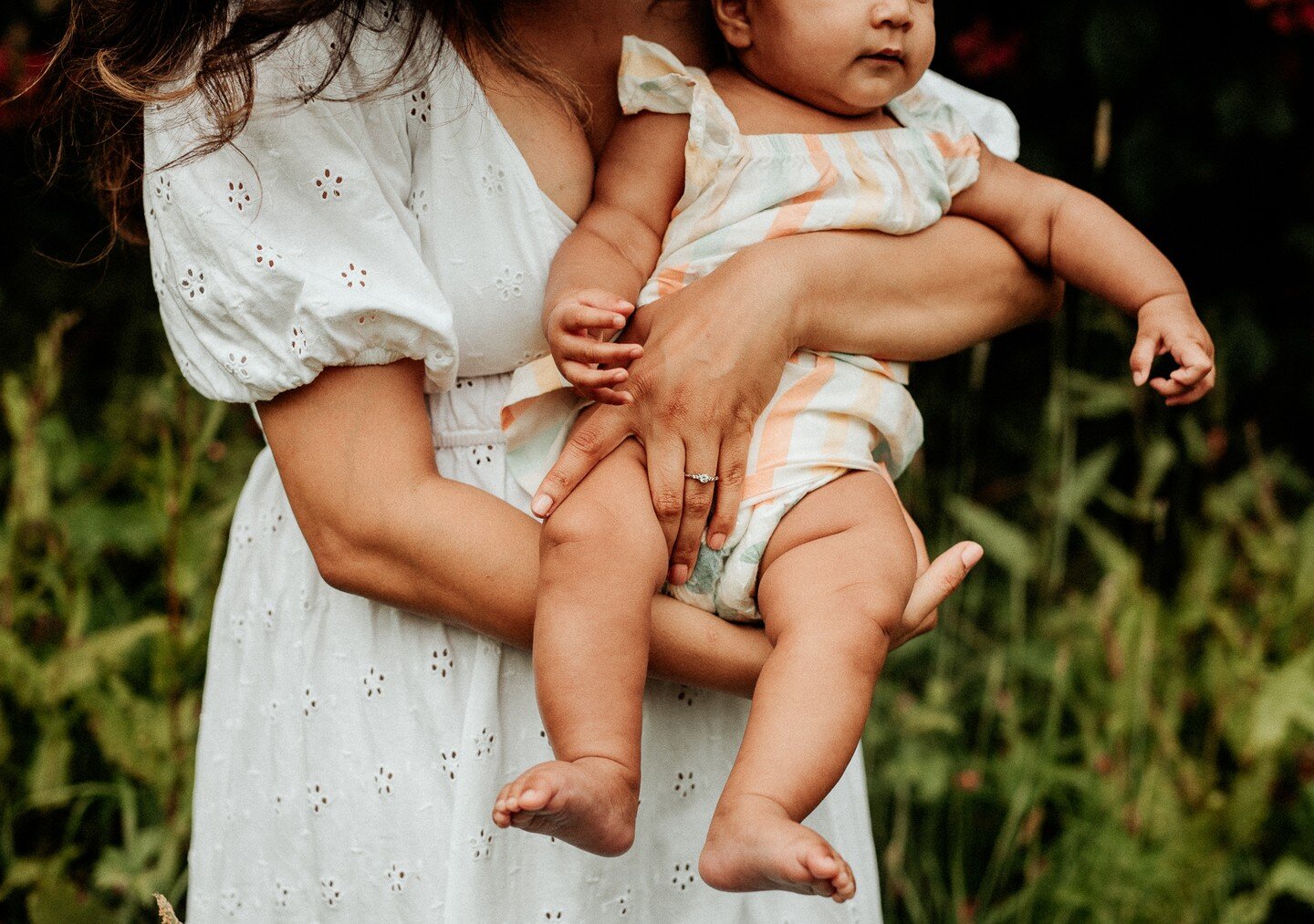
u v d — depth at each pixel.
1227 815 2.48
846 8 1.38
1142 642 2.70
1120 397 2.91
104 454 3.12
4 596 2.52
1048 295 1.55
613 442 1.28
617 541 1.23
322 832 1.39
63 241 3.65
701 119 1.39
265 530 1.46
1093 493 3.32
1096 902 2.44
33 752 2.44
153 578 2.88
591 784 1.10
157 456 2.88
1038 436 3.49
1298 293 3.46
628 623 1.21
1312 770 2.68
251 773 1.46
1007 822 2.64
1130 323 3.41
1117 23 3.00
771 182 1.39
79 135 1.50
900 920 2.61
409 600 1.27
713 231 1.39
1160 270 1.46
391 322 1.23
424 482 1.25
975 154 1.51
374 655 1.36
